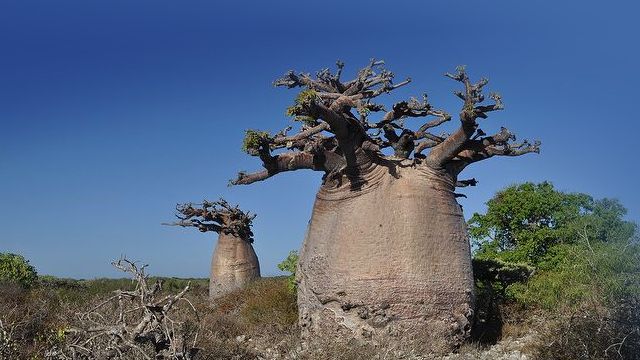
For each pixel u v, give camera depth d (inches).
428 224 446.0
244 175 476.4
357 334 430.6
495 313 518.9
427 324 430.6
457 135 439.8
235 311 652.7
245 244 981.8
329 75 469.1
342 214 458.9
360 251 442.3
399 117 477.1
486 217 754.8
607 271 399.5
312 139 467.5
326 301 449.1
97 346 271.7
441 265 442.6
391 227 442.9
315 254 466.6
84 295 718.5
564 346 355.9
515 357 383.2
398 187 452.4
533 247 674.2
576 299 418.3
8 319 413.1
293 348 404.8
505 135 453.1
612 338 337.4
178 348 264.8
